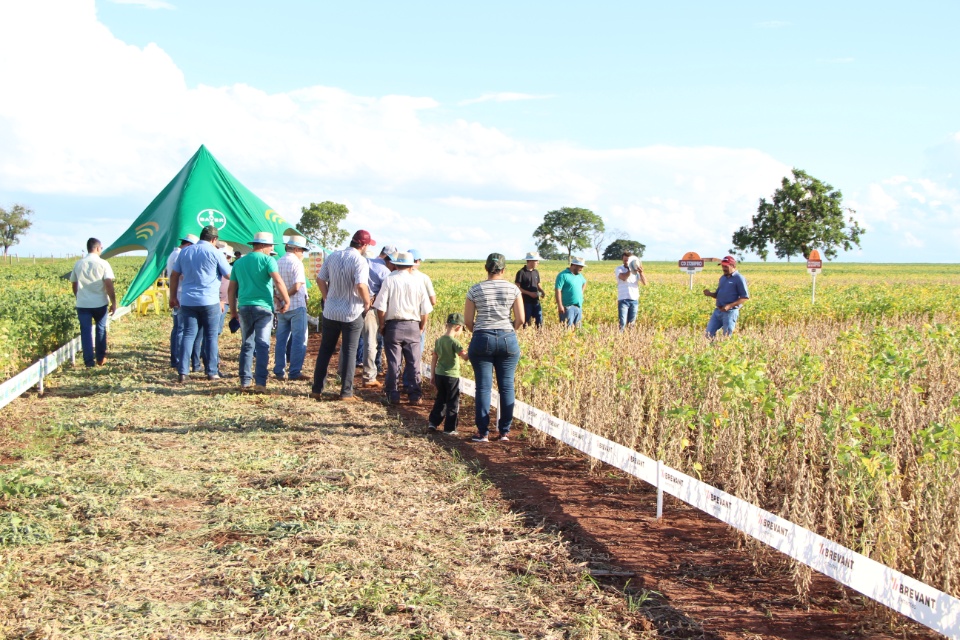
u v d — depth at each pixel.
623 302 15.97
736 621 4.34
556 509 6.19
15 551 4.97
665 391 8.30
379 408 9.88
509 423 8.43
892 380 8.48
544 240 163.38
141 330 18.28
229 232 18.39
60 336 14.51
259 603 4.35
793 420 7.21
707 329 13.84
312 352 15.77
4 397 8.64
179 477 6.66
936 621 3.68
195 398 10.12
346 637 4.00
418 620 4.18
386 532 5.49
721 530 5.80
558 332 12.55
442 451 7.76
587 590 4.65
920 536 4.91
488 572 4.89
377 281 11.60
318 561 4.89
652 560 5.19
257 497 6.17
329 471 6.89
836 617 4.42
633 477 7.11
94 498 6.01
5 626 3.99
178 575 4.70
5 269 49.91
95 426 8.41
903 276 64.38
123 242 19.03
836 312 22.22
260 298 10.50
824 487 6.15
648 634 4.15
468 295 8.24
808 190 104.50
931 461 5.32
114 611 4.20
